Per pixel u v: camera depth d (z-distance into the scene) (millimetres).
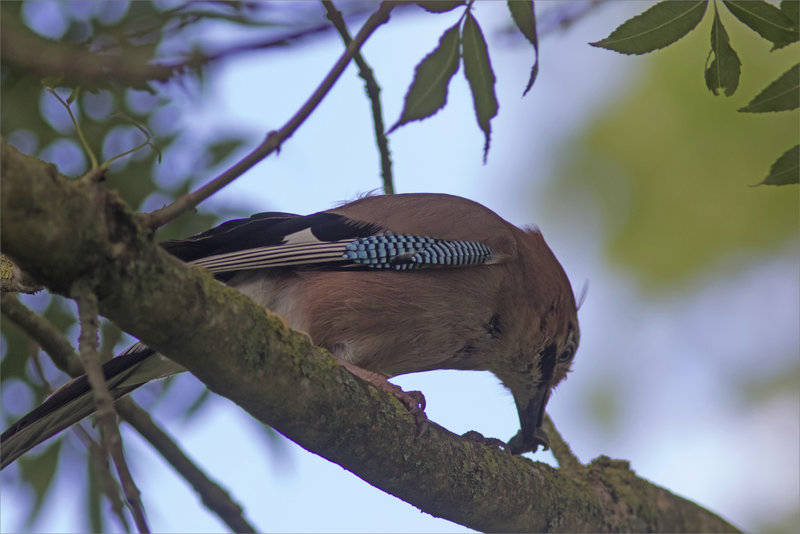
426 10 6707
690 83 14078
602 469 9750
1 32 7461
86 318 4664
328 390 6160
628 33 6141
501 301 9289
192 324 5258
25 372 9922
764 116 13711
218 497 7930
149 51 8375
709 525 9859
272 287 8680
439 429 7246
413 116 7211
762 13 6172
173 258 5180
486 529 7836
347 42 7945
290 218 8836
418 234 8945
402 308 8719
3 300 7891
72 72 7504
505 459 7848
